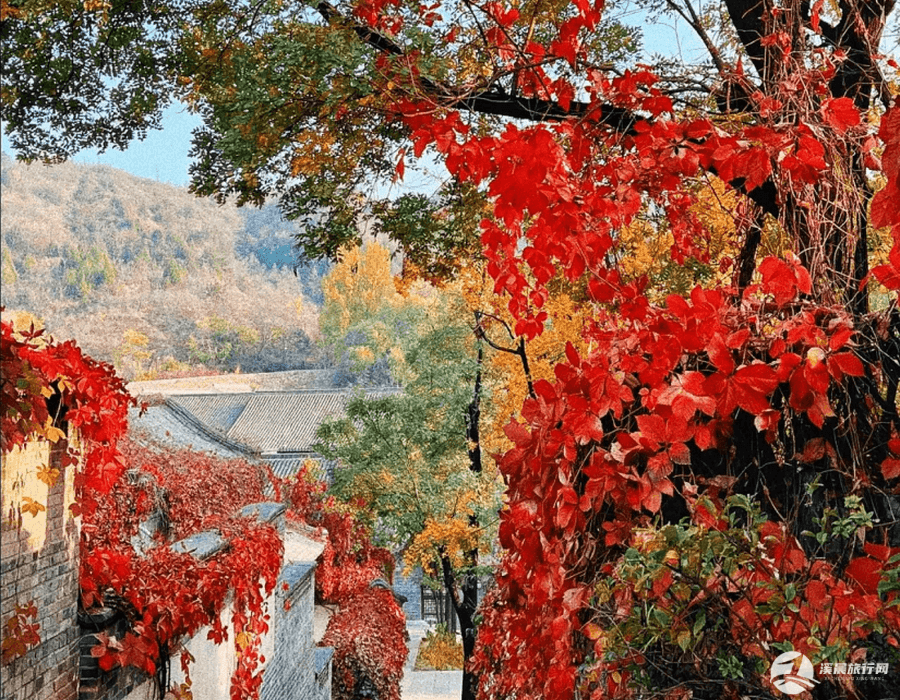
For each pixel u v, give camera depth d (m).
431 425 17.97
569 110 3.84
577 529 3.18
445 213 5.73
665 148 3.27
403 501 17.16
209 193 5.61
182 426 16.61
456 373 17.20
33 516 3.69
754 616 2.67
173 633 5.11
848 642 2.56
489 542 15.98
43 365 3.62
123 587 4.65
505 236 3.54
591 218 3.44
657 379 2.84
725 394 2.71
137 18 4.80
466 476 16.98
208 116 5.32
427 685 20.23
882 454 2.93
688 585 2.65
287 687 10.39
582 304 6.22
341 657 13.89
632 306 3.16
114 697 4.61
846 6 3.70
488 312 9.52
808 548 2.90
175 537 7.93
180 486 8.63
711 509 2.62
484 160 3.40
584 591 3.00
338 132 4.75
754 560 2.62
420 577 28.83
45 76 4.62
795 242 3.24
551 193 3.24
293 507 18.03
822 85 3.46
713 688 2.78
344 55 4.20
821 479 2.93
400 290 6.20
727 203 4.86
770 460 2.98
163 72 5.05
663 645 2.84
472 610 16.31
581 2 3.60
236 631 7.31
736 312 2.95
